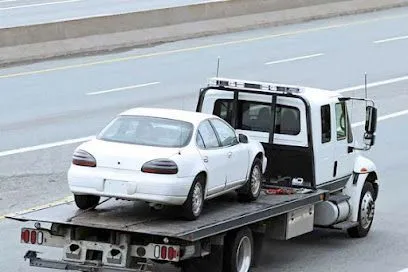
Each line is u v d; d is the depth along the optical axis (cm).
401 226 2962
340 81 5431
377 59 6116
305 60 5991
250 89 2569
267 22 7175
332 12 7625
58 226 2089
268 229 2398
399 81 5512
